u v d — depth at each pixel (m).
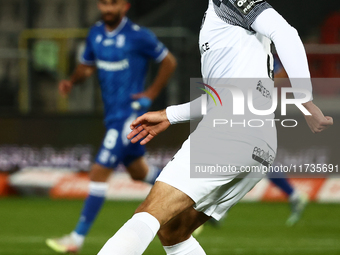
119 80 20.03
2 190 36.91
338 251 18.36
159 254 17.62
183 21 43.66
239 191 9.97
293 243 20.16
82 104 39.78
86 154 36.44
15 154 36.81
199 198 9.27
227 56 9.63
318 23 48.62
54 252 18.50
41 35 41.00
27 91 40.06
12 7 46.62
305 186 34.34
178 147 34.84
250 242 20.45
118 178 36.31
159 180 9.34
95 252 18.42
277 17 9.13
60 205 33.66
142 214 9.05
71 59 40.50
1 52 39.84
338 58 41.47
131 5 41.50
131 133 10.57
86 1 45.94
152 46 20.47
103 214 29.28
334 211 30.84
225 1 9.66
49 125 36.53
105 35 20.38
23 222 26.47
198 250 10.59
